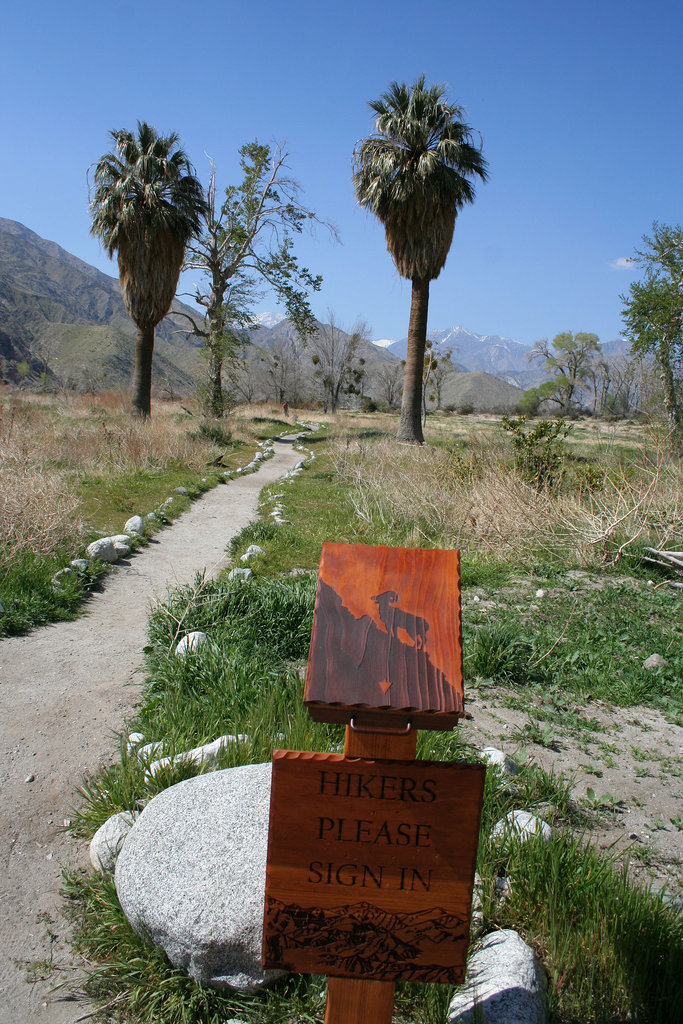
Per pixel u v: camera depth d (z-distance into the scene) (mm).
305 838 1623
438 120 21641
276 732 3855
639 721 4824
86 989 2635
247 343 31109
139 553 9336
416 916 1642
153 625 6043
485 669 5398
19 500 7934
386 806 1606
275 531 10344
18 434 13008
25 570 6969
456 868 1622
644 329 19484
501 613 6652
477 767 1588
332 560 1776
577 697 5125
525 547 8977
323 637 1624
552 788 3801
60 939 2891
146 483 13883
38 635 6203
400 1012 2420
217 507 13180
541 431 11195
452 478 10984
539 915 2738
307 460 21625
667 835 3555
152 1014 2480
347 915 1646
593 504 9500
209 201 30219
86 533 9297
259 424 33156
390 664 1574
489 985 2352
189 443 18656
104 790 3625
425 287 23219
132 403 24750
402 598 1704
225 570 8398
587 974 2512
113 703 5008
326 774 1601
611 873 2936
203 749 3635
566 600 7219
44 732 4551
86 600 7281
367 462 16516
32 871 3285
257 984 2512
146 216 22828
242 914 2502
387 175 21688
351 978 1692
